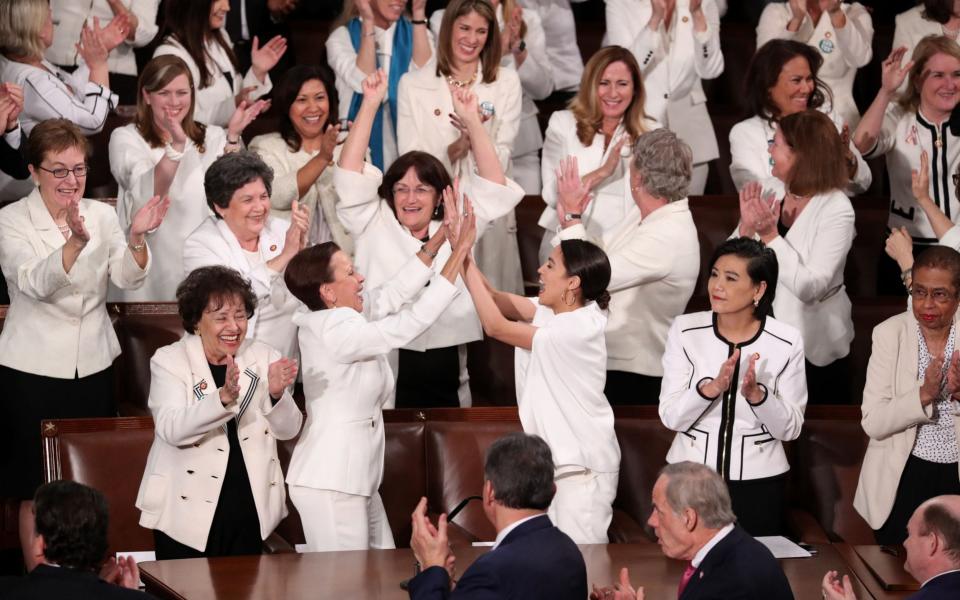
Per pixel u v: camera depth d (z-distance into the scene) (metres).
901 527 17.22
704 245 24.64
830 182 19.80
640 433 18.80
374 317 17.66
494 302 18.08
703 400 15.98
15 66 21.78
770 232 19.38
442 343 20.53
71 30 25.30
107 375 19.20
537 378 16.77
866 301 22.83
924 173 20.72
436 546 12.91
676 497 12.98
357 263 19.95
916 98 24.08
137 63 26.84
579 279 16.48
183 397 15.93
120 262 18.50
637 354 19.77
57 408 18.61
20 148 19.94
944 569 12.99
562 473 16.78
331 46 24.80
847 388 22.17
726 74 30.11
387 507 18.42
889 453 17.25
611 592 13.32
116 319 20.56
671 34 25.20
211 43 24.41
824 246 19.70
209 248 18.42
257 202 18.41
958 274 16.38
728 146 28.02
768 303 16.42
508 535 12.50
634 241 18.81
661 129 19.02
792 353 16.34
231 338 15.85
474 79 22.84
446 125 22.78
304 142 22.11
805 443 18.86
